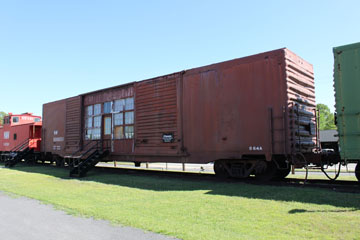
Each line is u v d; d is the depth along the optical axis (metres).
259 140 8.67
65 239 4.18
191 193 7.46
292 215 5.01
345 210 5.26
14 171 15.27
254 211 5.38
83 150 15.36
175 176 11.48
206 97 10.06
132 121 12.80
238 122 9.18
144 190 8.21
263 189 7.59
